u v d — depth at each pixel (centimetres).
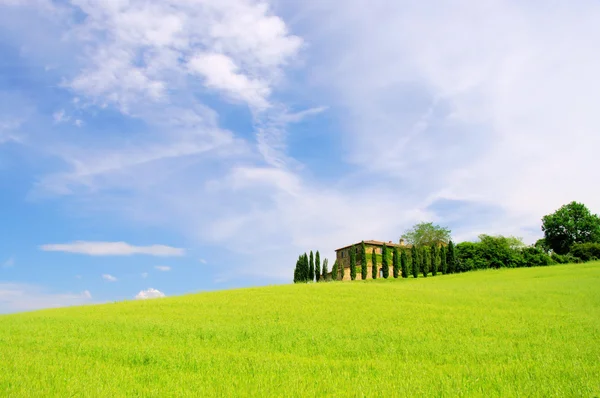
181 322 2627
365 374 1470
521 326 2441
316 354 1858
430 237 12131
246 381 1341
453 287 4697
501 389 1287
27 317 2978
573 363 1595
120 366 1551
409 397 1202
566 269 6644
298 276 9069
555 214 10819
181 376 1405
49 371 1432
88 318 2838
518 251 10581
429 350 1894
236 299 3812
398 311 3025
